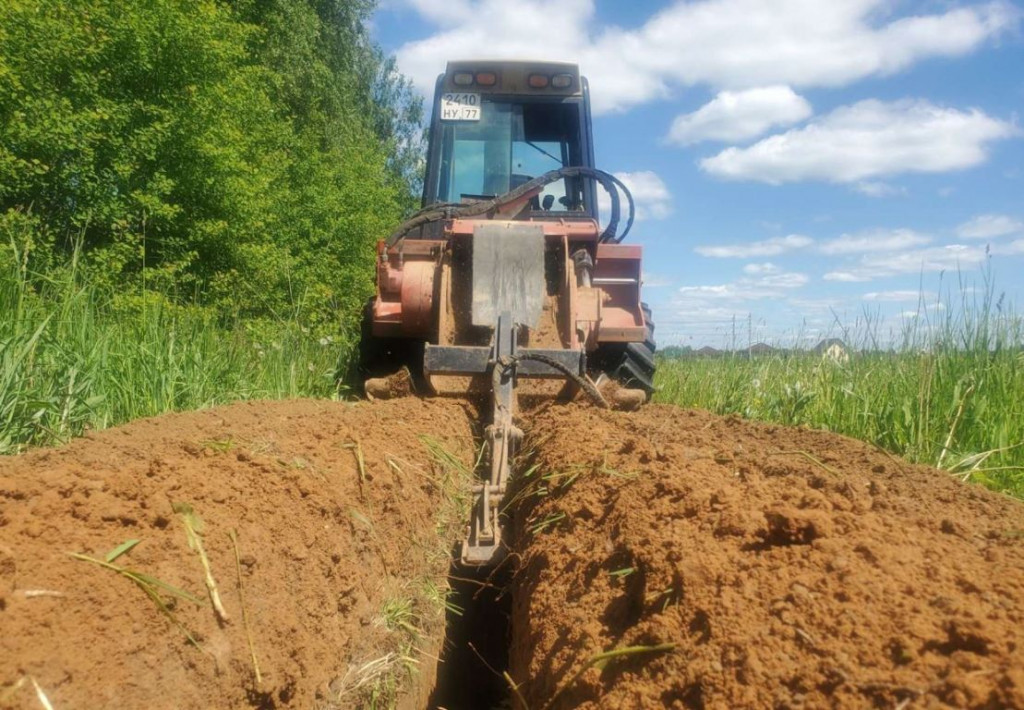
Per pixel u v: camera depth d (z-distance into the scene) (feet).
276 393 24.88
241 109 41.75
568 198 29.76
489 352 18.74
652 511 10.08
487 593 14.19
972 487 11.99
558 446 14.46
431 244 24.57
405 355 27.04
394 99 121.70
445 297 21.35
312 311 40.06
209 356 22.04
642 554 9.09
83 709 6.27
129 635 6.99
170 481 9.34
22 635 6.38
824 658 6.48
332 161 65.36
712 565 8.21
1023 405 17.95
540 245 20.49
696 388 29.60
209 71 36.76
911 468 12.99
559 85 29.81
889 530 8.45
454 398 19.56
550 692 9.12
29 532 7.63
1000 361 19.04
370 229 57.41
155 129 33.63
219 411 16.58
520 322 19.98
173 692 7.07
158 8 34.40
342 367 30.30
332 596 9.82
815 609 7.06
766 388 25.80
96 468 10.07
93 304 18.89
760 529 8.68
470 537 13.97
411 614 11.58
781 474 11.34
